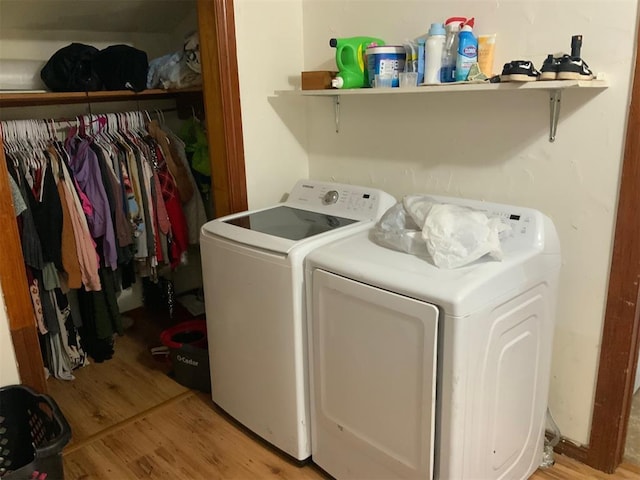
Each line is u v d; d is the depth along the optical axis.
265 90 2.36
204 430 2.21
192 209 2.87
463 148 2.01
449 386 1.44
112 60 2.59
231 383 2.17
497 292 1.49
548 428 2.02
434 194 2.15
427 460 1.54
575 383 1.91
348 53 2.09
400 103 2.18
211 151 2.31
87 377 2.64
